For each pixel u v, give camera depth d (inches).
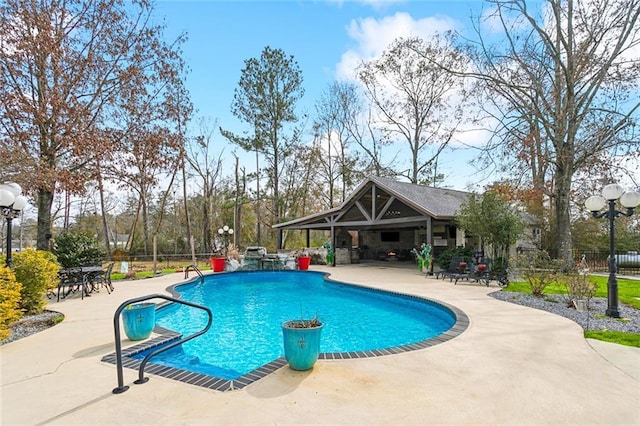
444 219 601.3
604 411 127.0
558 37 580.1
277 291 497.7
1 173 454.6
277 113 1067.3
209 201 1252.5
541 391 142.7
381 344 255.9
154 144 710.5
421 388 145.3
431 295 373.4
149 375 160.6
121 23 603.2
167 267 748.6
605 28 531.5
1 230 1208.2
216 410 127.6
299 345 161.2
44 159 514.3
